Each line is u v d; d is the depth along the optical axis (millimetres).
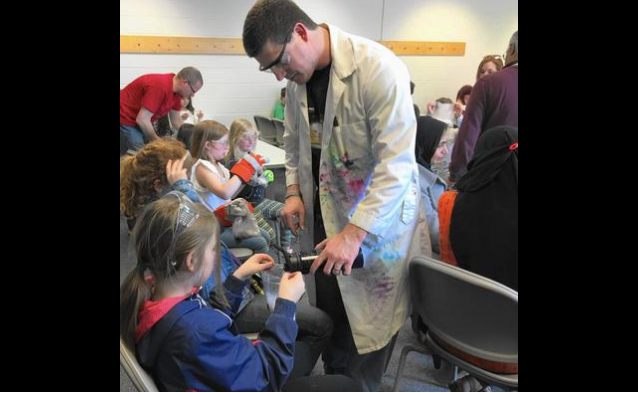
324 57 1214
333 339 1550
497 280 1120
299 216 1505
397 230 1271
